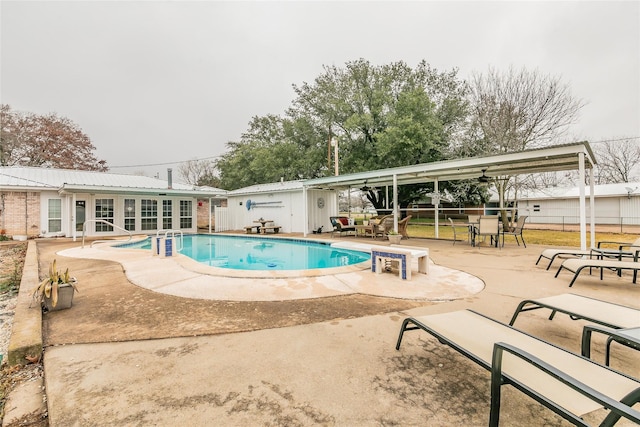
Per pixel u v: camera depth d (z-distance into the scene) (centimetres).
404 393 197
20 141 2367
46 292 362
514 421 169
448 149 1792
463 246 967
